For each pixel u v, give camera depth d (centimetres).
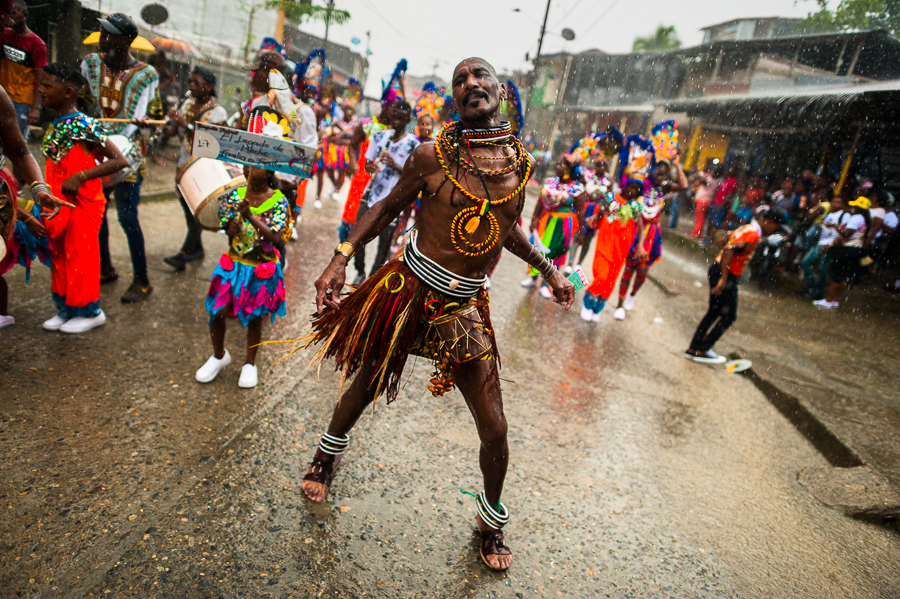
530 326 590
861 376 587
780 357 618
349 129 995
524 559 257
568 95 3444
